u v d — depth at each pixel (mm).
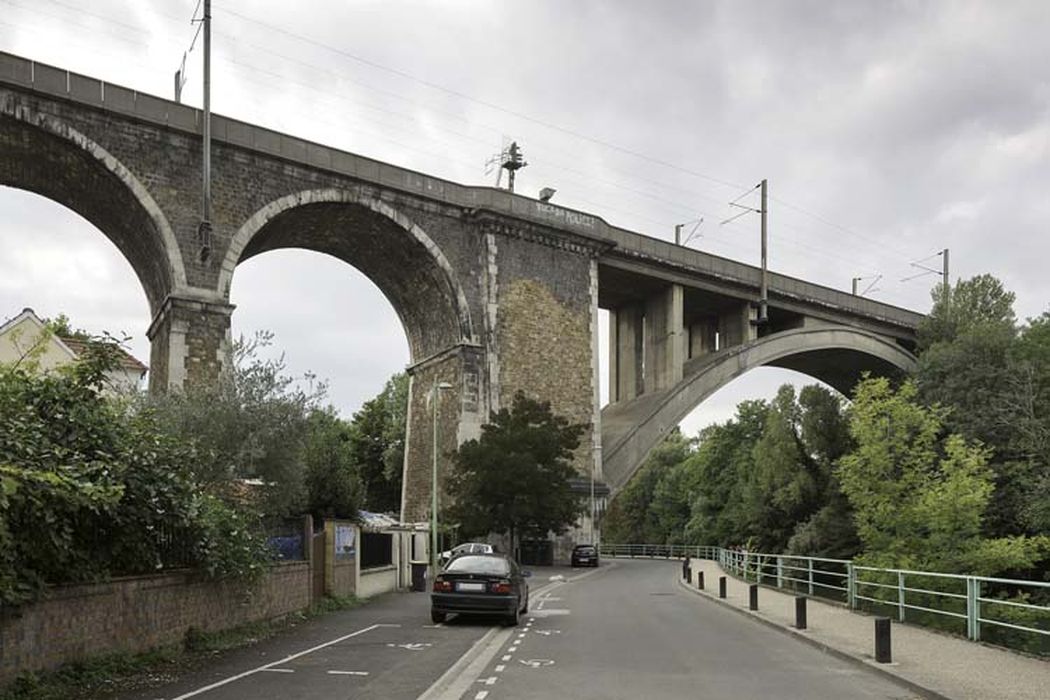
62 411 11484
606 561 65188
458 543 44625
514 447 43344
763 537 58594
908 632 16188
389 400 76938
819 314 64812
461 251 45000
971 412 49750
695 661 13016
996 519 41844
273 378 24281
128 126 33688
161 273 36031
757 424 84812
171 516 12703
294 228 41406
